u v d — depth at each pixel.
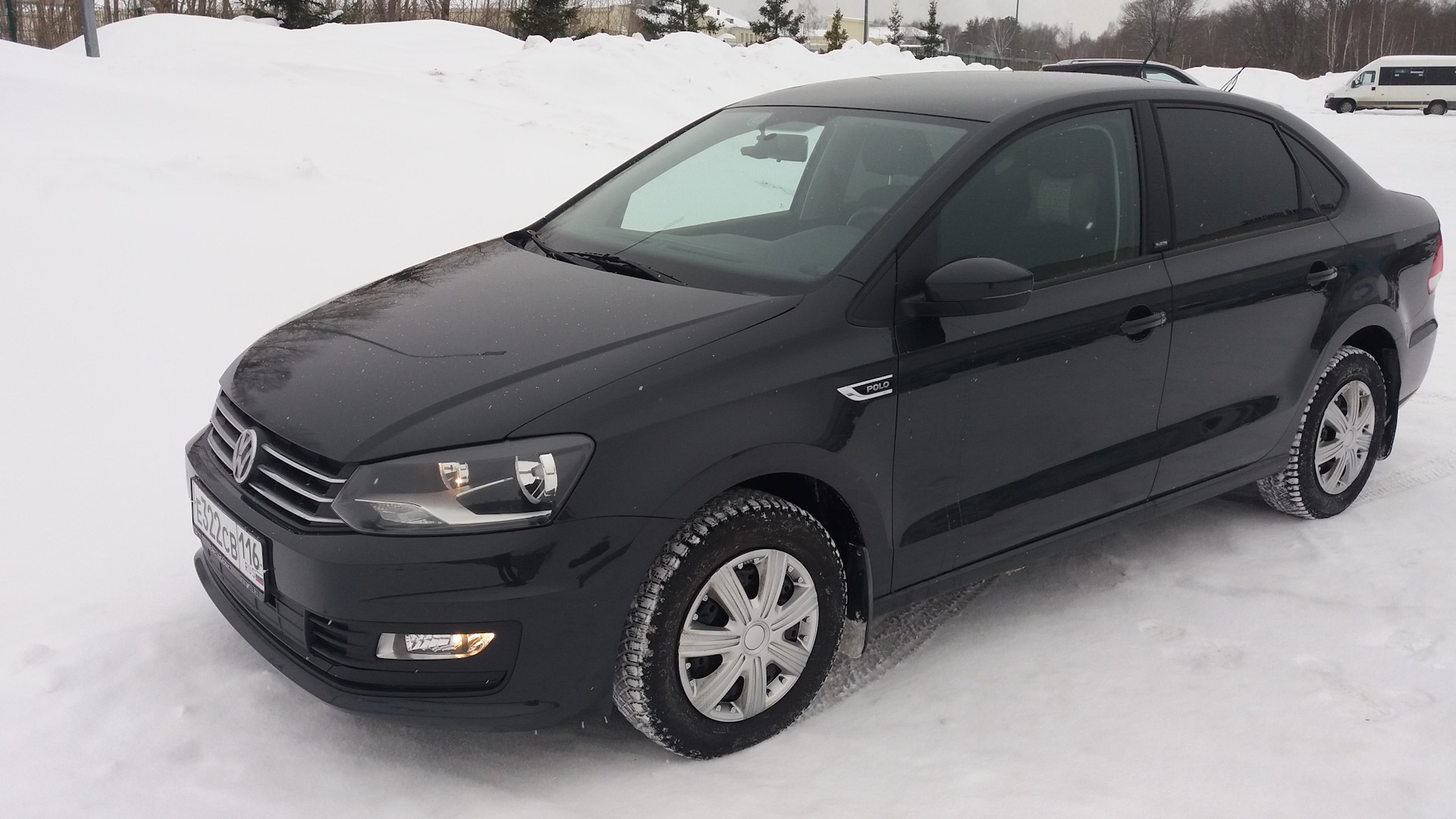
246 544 2.67
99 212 6.65
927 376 2.97
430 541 2.42
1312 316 3.99
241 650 3.15
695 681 2.73
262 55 13.14
